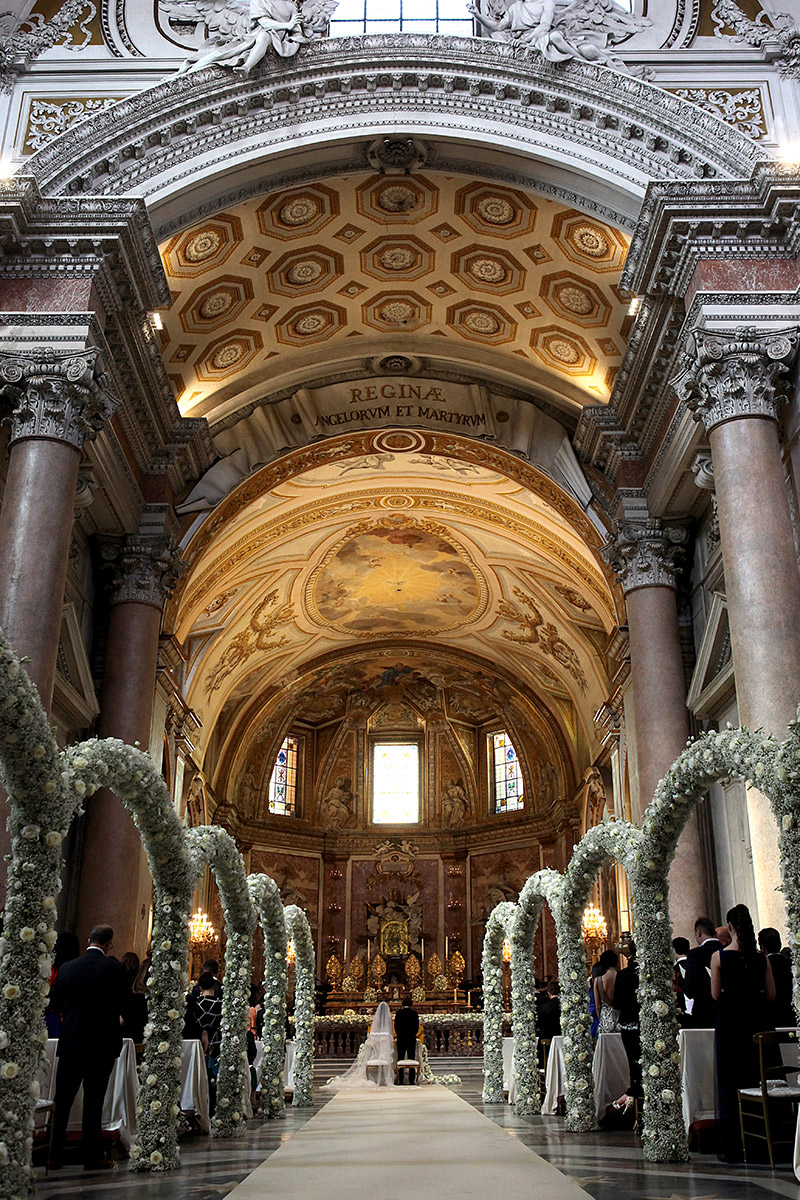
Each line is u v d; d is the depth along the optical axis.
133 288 12.17
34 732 5.26
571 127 13.02
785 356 10.95
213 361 16.55
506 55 13.20
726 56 13.23
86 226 11.50
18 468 10.81
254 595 23.52
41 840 5.43
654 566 14.89
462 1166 6.43
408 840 30.81
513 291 15.97
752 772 5.90
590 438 16.06
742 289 11.41
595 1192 5.26
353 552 23.80
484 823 30.20
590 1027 9.47
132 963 8.56
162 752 17.64
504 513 21.16
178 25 13.60
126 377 13.45
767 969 6.76
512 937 11.00
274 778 30.77
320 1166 6.51
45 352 11.12
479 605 25.80
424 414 18.31
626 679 17.91
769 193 11.33
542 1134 8.45
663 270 12.01
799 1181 5.50
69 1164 6.89
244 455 17.38
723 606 13.24
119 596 14.84
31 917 5.30
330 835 30.80
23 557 10.42
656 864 7.29
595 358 16.31
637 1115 8.27
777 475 10.66
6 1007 5.13
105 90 13.16
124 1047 7.72
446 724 31.52
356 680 30.72
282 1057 10.60
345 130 13.15
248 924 9.02
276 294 15.93
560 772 27.44
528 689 28.23
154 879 7.34
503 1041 12.38
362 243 15.35
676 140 12.68
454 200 14.52
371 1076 16.05
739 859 12.54
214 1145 7.85
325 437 18.17
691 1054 7.61
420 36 13.27
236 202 13.43
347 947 30.00
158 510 15.30
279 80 13.20
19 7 13.52
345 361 17.73
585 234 14.31
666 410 14.15
